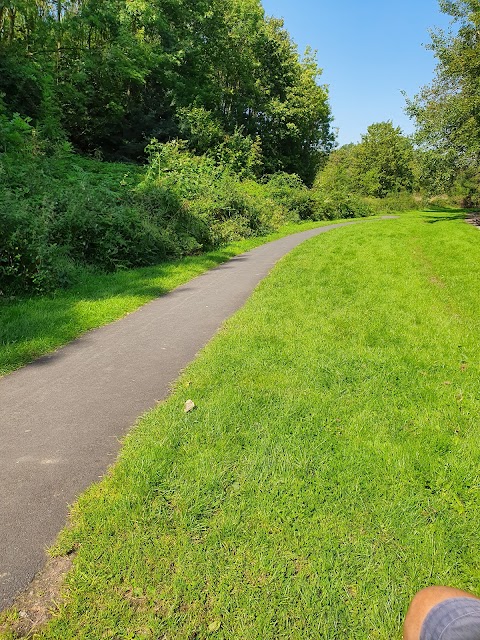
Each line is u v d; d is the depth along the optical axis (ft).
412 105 83.51
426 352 16.51
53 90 67.10
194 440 10.52
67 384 14.23
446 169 82.17
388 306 23.12
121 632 6.14
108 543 7.52
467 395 13.04
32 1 66.69
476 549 7.52
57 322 20.27
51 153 50.57
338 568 7.07
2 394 13.55
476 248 45.19
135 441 10.59
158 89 98.32
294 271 33.30
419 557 7.31
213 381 13.80
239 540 7.60
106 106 79.87
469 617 4.47
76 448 10.48
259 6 119.85
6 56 59.67
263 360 15.47
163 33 94.58
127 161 83.20
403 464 9.60
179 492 8.74
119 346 17.89
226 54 109.40
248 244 53.88
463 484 9.07
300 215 112.06
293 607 6.49
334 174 154.51
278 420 11.41
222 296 26.63
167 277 31.68
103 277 30.91
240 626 6.22
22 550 7.46
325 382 13.74
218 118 107.55
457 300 25.04
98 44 81.25
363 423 11.32
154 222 41.16
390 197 188.85
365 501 8.55
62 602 6.56
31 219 26.16
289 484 8.96
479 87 75.15
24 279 25.14
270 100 129.59
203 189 58.95
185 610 6.45
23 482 9.21
